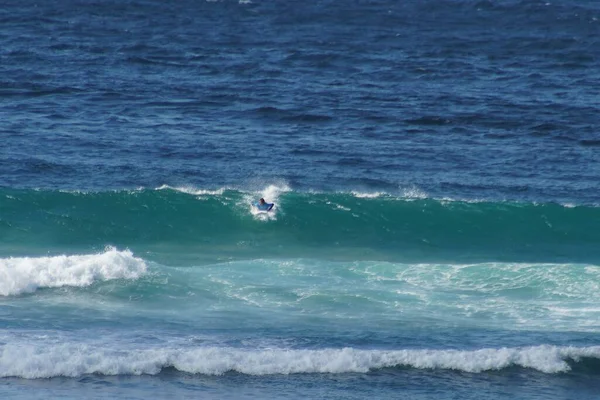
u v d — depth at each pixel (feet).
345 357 279.28
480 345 294.46
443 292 336.90
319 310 318.45
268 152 513.86
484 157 522.47
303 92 651.66
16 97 604.90
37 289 324.80
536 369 281.54
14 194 419.33
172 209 420.36
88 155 495.41
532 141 555.28
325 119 583.17
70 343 282.15
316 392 264.72
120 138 526.98
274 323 306.76
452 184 477.77
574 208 434.71
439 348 291.99
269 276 348.18
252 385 266.77
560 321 314.14
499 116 604.90
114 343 285.43
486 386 272.10
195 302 321.93
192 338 292.40
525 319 315.17
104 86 644.69
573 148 544.21
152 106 598.34
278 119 580.30
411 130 568.00
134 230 410.31
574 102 650.43
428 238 418.51
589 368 282.56
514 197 463.42
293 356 278.87
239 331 299.38
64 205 416.87
